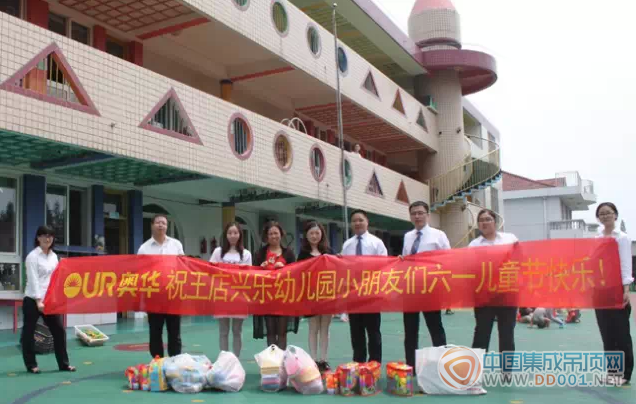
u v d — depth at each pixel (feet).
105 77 34.30
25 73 29.58
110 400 18.01
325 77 58.95
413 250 22.11
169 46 50.90
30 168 39.19
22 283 38.50
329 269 21.72
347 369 18.66
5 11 37.40
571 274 19.88
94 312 22.21
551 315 43.34
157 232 22.89
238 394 18.85
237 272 22.21
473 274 20.65
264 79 60.75
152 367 19.53
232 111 45.42
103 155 35.70
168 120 39.50
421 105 84.38
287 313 21.74
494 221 21.50
